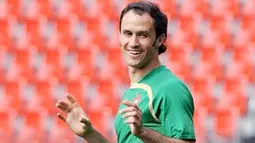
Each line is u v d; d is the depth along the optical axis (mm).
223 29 30984
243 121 28078
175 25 31094
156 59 9242
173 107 8609
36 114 28844
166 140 8203
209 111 28672
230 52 30406
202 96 29250
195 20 31188
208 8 31375
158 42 9172
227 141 27359
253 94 29188
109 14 31422
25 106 29156
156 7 9062
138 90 9062
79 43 30797
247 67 30016
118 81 29734
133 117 7809
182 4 31484
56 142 27734
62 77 29922
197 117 28500
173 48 30547
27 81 29828
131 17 8961
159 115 8742
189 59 30312
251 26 30984
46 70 30125
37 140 28031
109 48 30656
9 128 28547
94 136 9438
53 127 28281
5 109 29031
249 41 30688
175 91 8711
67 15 31406
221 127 28141
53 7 31516
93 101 29203
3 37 30875
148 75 9156
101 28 31141
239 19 31094
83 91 29516
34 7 31516
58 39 30938
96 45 30781
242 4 31359
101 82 29719
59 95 29516
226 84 29531
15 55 30547
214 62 30250
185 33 30922
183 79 29812
